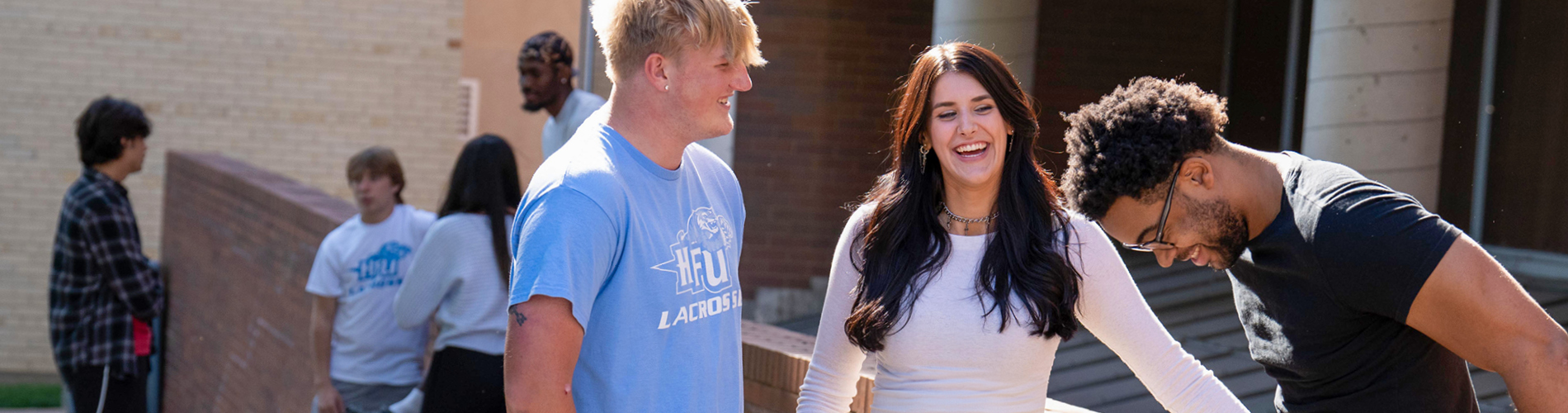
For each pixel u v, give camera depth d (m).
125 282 4.92
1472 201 4.89
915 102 1.93
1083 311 1.92
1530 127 4.67
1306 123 4.73
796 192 6.64
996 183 1.93
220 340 6.48
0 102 10.05
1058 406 2.15
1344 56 4.56
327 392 4.06
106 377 4.96
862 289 1.96
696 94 1.78
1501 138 4.79
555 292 1.62
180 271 7.45
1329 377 1.68
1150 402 3.83
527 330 1.63
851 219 2.06
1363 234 1.50
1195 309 4.88
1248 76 6.70
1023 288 1.83
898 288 1.90
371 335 4.06
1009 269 1.84
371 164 4.01
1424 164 4.49
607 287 1.75
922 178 1.97
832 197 6.67
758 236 6.63
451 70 10.89
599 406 1.76
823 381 2.04
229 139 10.42
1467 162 4.91
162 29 10.26
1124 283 1.89
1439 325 1.50
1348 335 1.62
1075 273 1.85
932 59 1.92
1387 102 4.49
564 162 1.75
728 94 1.82
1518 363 1.46
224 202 6.52
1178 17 6.90
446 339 3.27
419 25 10.78
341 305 4.11
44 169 10.16
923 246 1.92
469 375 3.23
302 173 10.59
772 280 6.63
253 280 5.91
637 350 1.76
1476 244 1.48
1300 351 1.69
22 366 10.23
